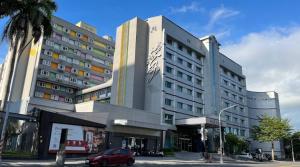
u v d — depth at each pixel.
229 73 79.00
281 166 31.88
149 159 33.22
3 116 23.19
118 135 38.62
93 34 81.00
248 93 89.88
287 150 85.44
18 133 28.75
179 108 54.38
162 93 51.00
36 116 27.02
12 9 24.09
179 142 52.22
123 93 54.00
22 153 25.41
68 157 28.75
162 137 46.91
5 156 23.44
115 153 24.08
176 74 55.75
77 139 29.92
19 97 65.38
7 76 23.91
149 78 54.06
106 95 64.19
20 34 24.30
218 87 64.88
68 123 29.22
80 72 75.38
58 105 44.28
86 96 70.94
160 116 48.34
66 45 73.38
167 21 57.16
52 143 27.17
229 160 43.22
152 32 56.88
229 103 75.06
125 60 56.03
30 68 67.38
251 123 87.06
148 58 55.66
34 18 24.08
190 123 49.66
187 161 34.53
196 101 59.59
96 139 32.12
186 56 60.06
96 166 22.70
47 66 68.31
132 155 25.61
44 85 68.44
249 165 32.44
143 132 42.31
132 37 56.31
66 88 73.00
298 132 82.44
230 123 73.31
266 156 61.28
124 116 42.00
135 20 56.94
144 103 53.34
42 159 25.84
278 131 63.09
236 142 59.38
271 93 88.88
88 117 35.84
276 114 86.31
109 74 82.50
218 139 57.22
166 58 53.94
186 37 61.25
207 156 37.03
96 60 80.06
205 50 66.19
